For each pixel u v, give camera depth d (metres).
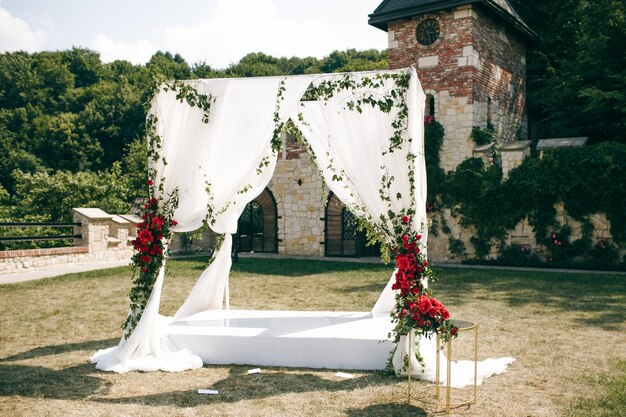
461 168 17.48
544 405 4.80
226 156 6.54
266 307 9.61
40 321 8.45
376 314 7.46
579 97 19.28
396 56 18.81
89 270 14.87
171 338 6.39
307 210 21.11
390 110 6.30
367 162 6.37
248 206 22.58
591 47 18.59
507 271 14.94
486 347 6.82
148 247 6.40
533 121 23.03
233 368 6.07
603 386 5.28
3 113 43.50
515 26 19.80
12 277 12.74
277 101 6.48
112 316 8.84
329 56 53.66
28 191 23.06
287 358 6.15
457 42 17.67
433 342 6.13
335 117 6.49
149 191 6.56
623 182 15.05
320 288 11.99
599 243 15.39
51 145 39.88
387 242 6.31
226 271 8.02
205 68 49.62
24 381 5.50
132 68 60.47
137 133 40.50
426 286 6.17
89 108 41.28
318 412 4.67
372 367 6.00
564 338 7.25
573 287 11.78
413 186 6.16
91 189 22.81
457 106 17.75
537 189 16.11
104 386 5.37
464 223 17.50
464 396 5.08
